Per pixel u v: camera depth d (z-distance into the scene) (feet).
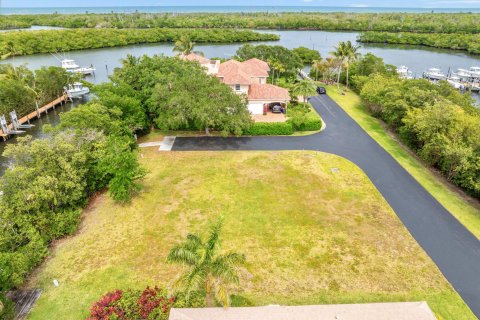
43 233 79.87
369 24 549.95
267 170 116.88
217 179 111.04
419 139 122.83
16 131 159.12
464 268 74.79
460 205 98.07
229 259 56.44
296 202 98.68
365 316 53.93
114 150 100.07
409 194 103.40
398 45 446.60
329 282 70.74
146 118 145.79
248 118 137.80
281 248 80.43
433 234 85.61
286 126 146.41
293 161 123.44
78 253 79.00
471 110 141.49
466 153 100.32
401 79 200.03
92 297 67.15
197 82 138.72
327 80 242.99
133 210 95.30
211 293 65.16
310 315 54.75
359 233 85.66
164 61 162.40
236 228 87.45
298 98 199.41
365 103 193.26
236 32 462.19
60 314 63.52
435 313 63.62
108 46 417.90
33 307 64.85
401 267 74.74
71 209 88.99
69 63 287.48
